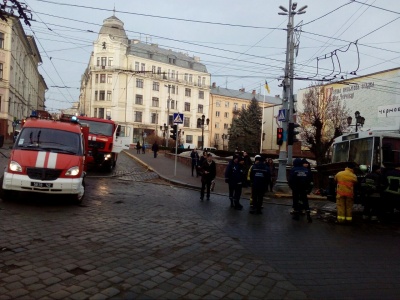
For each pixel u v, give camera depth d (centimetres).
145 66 7975
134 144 7300
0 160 2266
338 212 1062
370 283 538
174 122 2152
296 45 1841
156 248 645
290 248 720
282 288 494
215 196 1534
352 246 770
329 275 564
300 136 4212
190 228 834
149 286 466
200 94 8919
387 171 1140
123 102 7681
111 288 449
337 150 1490
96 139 2050
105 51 7588
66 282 458
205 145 9000
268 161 1858
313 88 4238
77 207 978
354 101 4316
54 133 1060
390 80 3912
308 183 1064
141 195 1354
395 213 1333
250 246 712
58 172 951
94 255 575
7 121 4681
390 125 3884
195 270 541
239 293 466
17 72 5297
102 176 1944
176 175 2219
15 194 992
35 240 634
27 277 465
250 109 7650
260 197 1145
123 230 759
